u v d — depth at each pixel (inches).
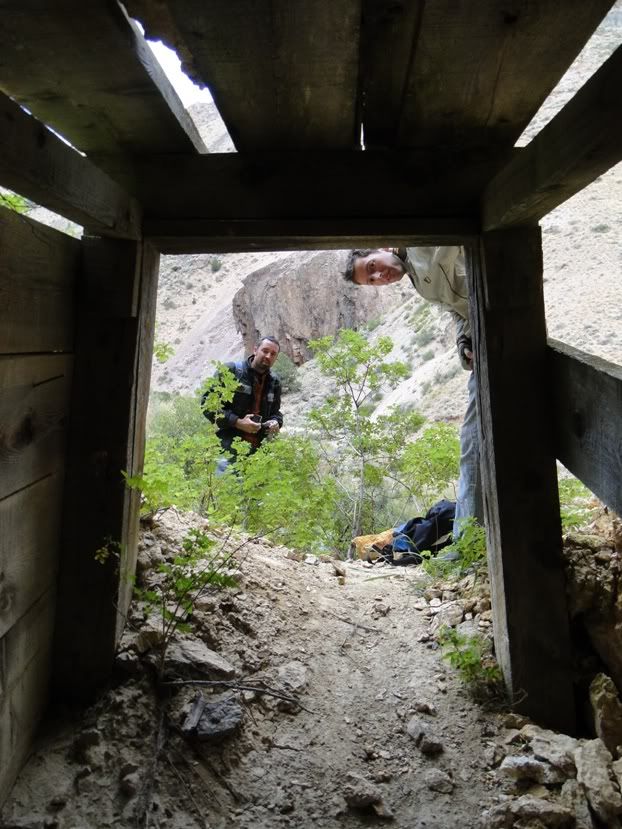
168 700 75.7
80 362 78.7
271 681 83.0
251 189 80.7
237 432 185.8
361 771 71.6
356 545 165.3
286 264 1274.6
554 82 66.5
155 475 85.3
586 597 80.3
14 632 65.7
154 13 56.1
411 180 80.2
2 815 60.5
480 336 82.5
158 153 81.0
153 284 86.5
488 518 86.0
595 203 1130.7
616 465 61.9
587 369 67.6
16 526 65.6
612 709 73.4
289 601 103.7
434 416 709.9
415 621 103.2
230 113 71.5
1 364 60.2
